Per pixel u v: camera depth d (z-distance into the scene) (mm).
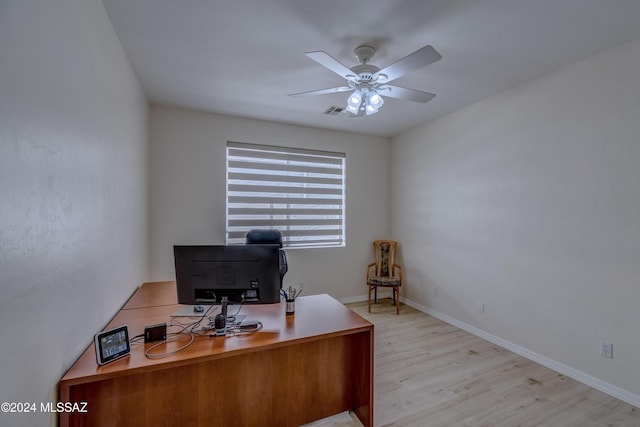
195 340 1470
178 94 3000
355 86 2209
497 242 2961
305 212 4098
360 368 1854
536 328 2609
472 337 3152
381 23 1871
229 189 3682
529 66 2400
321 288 4160
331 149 4215
